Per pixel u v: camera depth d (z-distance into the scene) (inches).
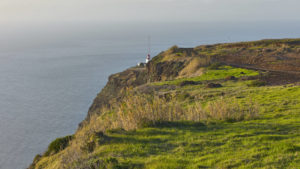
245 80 1040.8
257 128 401.7
